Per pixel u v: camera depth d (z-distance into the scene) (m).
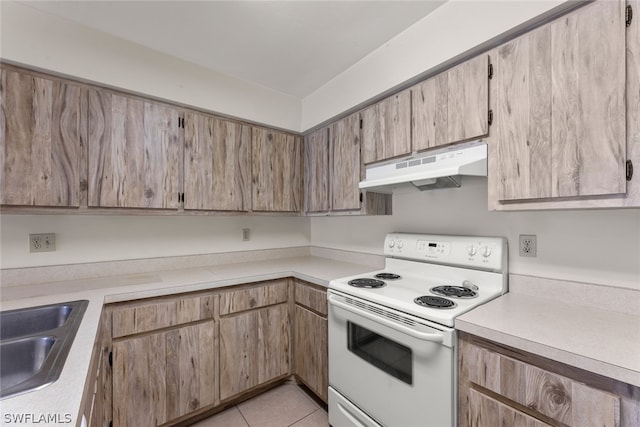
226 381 1.79
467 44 1.32
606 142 0.92
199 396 1.68
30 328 1.23
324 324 1.78
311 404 1.92
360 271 2.01
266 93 2.27
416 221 1.89
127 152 1.66
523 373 0.90
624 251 1.11
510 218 1.42
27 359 0.97
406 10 1.46
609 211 1.14
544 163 1.06
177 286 1.61
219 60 1.89
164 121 1.80
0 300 1.33
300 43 1.72
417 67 1.54
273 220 2.65
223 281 1.76
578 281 1.22
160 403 1.55
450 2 1.39
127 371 1.46
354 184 1.96
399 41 1.64
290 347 2.08
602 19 0.92
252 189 2.19
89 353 0.87
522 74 1.12
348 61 1.92
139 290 1.51
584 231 1.20
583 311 1.13
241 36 1.65
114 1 1.36
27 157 1.37
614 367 0.72
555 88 1.03
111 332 1.42
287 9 1.44
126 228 1.93
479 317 1.06
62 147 1.46
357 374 1.46
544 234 1.31
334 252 2.57
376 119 1.79
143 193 1.70
